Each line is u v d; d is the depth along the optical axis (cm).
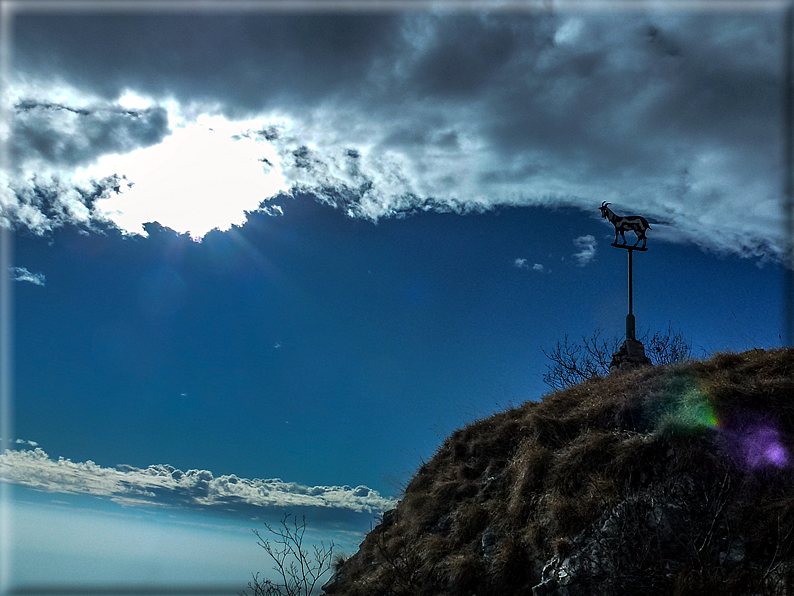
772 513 744
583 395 1205
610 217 1503
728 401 902
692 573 728
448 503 1124
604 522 845
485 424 1302
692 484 825
